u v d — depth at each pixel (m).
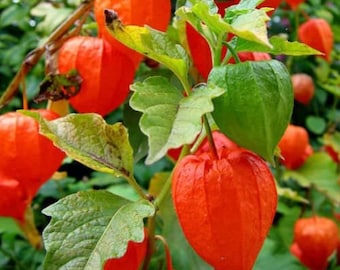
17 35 1.33
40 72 1.13
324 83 1.04
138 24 0.41
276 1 0.42
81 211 0.36
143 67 0.78
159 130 0.31
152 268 0.53
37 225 1.03
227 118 0.34
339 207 0.97
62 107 0.47
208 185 0.34
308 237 0.83
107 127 0.37
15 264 0.99
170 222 0.53
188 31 0.42
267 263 0.80
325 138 0.96
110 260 0.37
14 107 1.14
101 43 0.44
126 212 0.36
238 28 0.32
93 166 0.37
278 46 0.36
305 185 0.88
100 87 0.44
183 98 0.33
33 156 0.43
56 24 0.83
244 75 0.34
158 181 0.57
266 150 0.34
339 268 0.92
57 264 0.35
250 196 0.34
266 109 0.34
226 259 0.34
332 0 1.42
